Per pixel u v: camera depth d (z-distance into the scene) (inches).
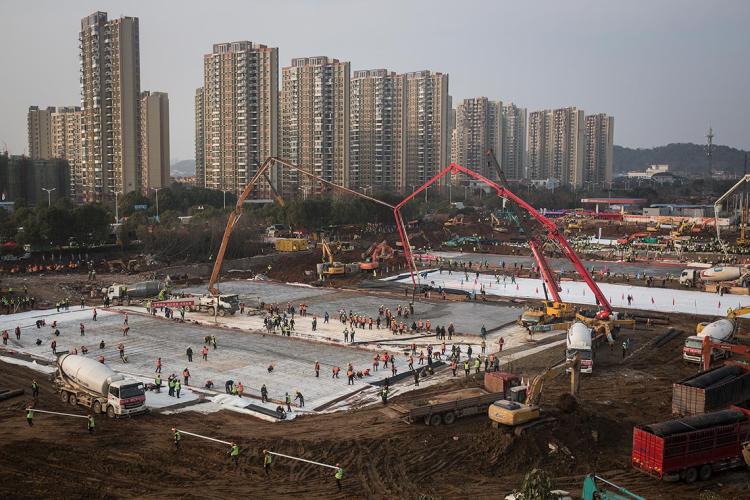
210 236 6727.4
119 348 3122.5
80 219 6392.7
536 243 4156.0
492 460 1903.3
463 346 3422.7
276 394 2620.6
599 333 3417.8
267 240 7687.0
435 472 1859.0
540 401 2373.3
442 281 5629.9
